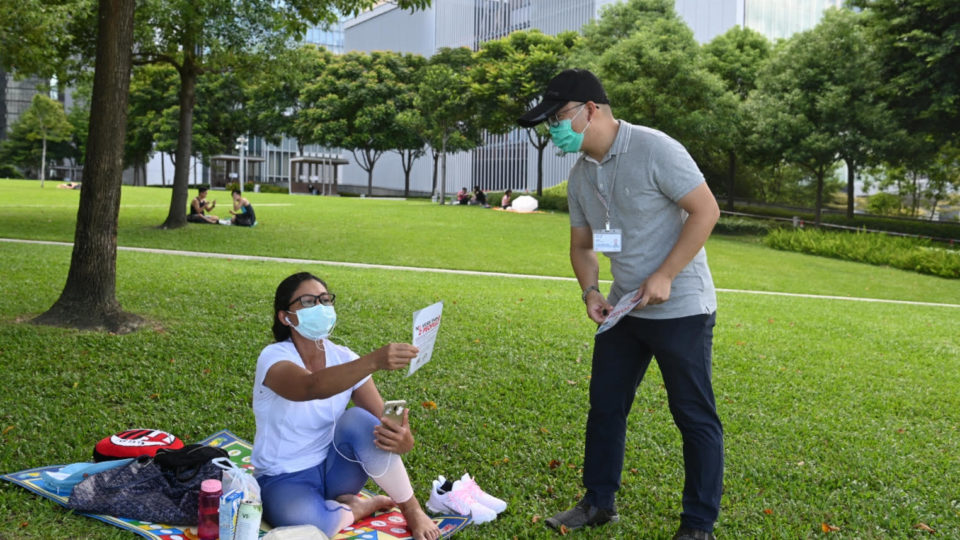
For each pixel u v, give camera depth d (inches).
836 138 1156.5
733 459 210.4
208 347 295.4
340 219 1077.8
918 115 1115.3
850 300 678.5
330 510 146.6
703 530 147.4
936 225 1330.0
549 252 868.0
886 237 1112.8
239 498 131.4
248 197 1592.0
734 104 1238.3
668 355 148.2
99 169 318.7
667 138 148.3
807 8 2532.0
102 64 316.2
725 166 1737.2
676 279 147.4
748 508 177.6
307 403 146.6
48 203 1146.0
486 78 1678.2
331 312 140.5
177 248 688.4
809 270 899.4
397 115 2151.8
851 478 201.2
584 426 232.8
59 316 315.9
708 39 2396.7
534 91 1593.3
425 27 3053.6
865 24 1147.9
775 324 458.0
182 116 815.7
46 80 758.5
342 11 511.2
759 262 940.6
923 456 221.9
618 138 149.6
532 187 2479.1
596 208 156.3
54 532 139.9
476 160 2773.1
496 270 716.0
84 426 205.3
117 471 153.3
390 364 129.6
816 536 164.9
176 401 232.7
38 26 561.9
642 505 176.9
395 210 1330.0
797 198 2046.0
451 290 509.0
